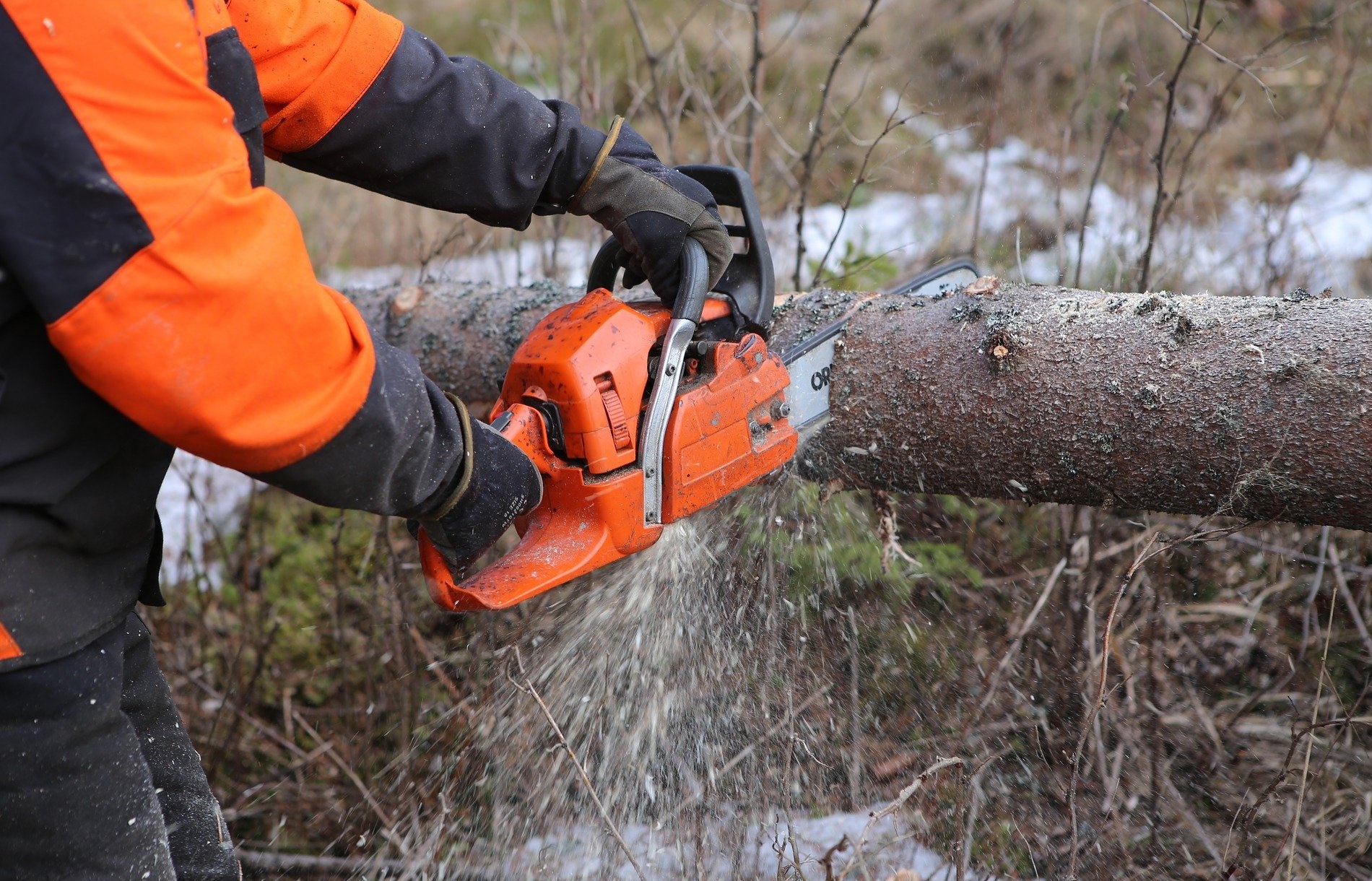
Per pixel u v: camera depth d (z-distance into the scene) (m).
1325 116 4.42
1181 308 1.84
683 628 2.12
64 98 0.99
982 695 2.39
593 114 3.39
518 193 1.62
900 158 4.66
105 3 1.00
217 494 3.33
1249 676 2.48
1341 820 2.09
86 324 1.02
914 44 5.62
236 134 1.12
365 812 2.36
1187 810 2.09
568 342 1.64
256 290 1.06
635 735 2.11
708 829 2.09
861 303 2.15
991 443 1.99
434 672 2.67
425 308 2.74
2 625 1.15
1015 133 4.89
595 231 3.71
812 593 2.40
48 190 1.00
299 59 1.43
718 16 5.95
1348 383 1.64
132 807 1.32
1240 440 1.74
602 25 6.06
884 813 1.68
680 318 1.66
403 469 1.30
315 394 1.14
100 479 1.22
